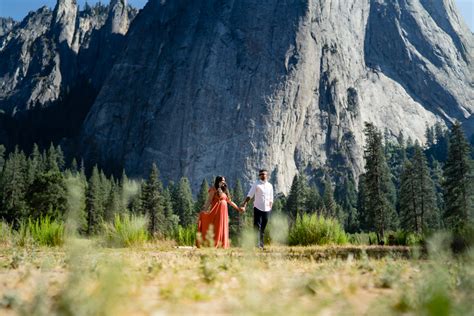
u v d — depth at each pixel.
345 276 4.11
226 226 11.82
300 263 5.86
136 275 3.88
